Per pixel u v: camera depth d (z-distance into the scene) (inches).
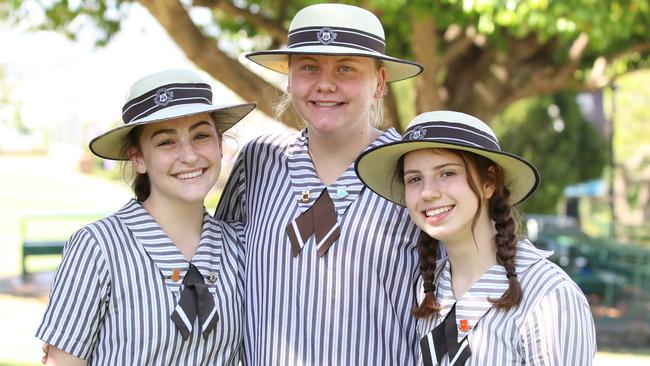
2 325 332.5
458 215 108.9
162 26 279.0
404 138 112.7
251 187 130.4
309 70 121.0
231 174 133.6
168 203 118.2
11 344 297.9
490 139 110.2
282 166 127.6
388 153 112.7
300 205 122.0
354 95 120.2
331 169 124.2
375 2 245.0
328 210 120.6
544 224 483.2
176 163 116.0
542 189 558.3
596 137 571.8
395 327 118.3
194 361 114.7
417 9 265.4
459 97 374.6
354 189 121.0
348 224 119.6
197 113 114.8
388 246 118.9
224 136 133.8
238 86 287.6
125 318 113.0
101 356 114.0
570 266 435.8
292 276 119.3
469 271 111.2
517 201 115.1
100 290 112.7
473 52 374.6
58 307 112.1
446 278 112.7
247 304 123.6
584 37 357.4
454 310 110.1
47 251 449.7
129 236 115.5
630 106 1013.8
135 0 274.7
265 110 289.0
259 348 121.0
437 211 109.4
